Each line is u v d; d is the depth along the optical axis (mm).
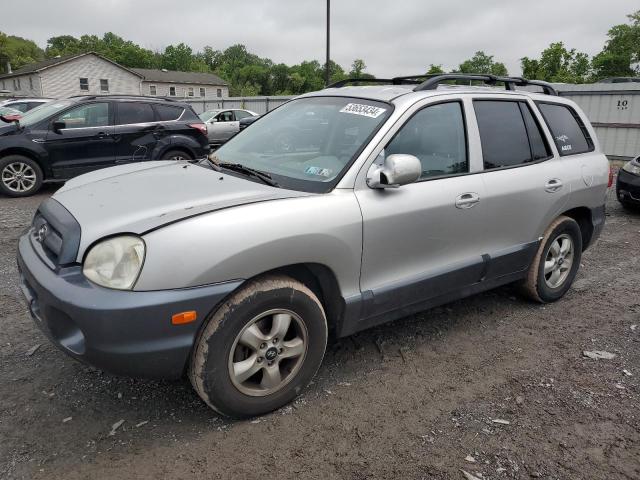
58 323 2471
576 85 15594
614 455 2629
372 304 3117
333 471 2457
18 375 3174
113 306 2285
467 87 3996
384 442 2670
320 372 3309
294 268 2867
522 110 4117
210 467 2453
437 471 2479
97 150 9398
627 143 14898
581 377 3355
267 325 2752
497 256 3811
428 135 3410
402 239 3166
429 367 3424
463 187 3486
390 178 2914
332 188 2943
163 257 2348
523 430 2801
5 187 8859
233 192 2838
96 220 2580
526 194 3893
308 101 3908
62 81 49312
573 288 4984
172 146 10070
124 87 53156
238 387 2678
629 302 4656
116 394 3002
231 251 2457
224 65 101250
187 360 2549
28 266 2666
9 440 2590
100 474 2387
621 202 8633
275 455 2551
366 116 3332
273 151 3500
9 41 98625
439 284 3467
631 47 52219
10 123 9219
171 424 2754
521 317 4258
